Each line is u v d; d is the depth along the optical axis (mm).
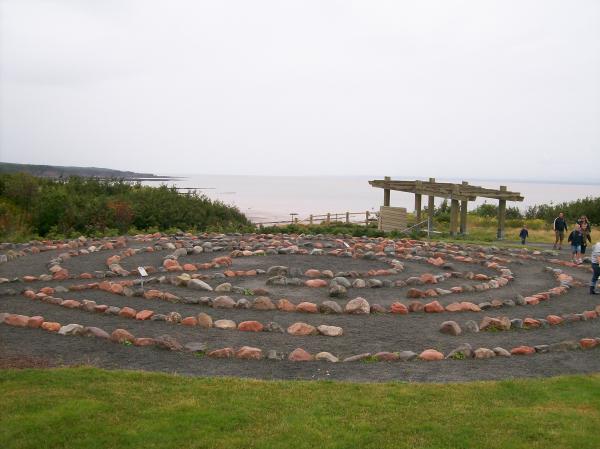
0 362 7336
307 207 71938
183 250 16797
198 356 7934
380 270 14664
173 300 10977
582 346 8906
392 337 9172
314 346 8594
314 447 5086
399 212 27344
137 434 5215
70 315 9891
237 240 20625
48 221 22594
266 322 9781
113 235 22047
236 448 5039
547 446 5199
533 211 39312
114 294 11492
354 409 5953
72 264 14797
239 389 6434
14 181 24594
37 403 5750
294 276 13742
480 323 9867
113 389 6254
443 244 21359
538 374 7570
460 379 7254
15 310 10094
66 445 4988
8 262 15016
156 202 26078
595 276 13180
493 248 20781
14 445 4945
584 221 19156
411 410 5973
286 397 6234
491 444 5219
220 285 11844
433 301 11078
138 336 8789
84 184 29953
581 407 6168
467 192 25406
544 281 14641
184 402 5965
